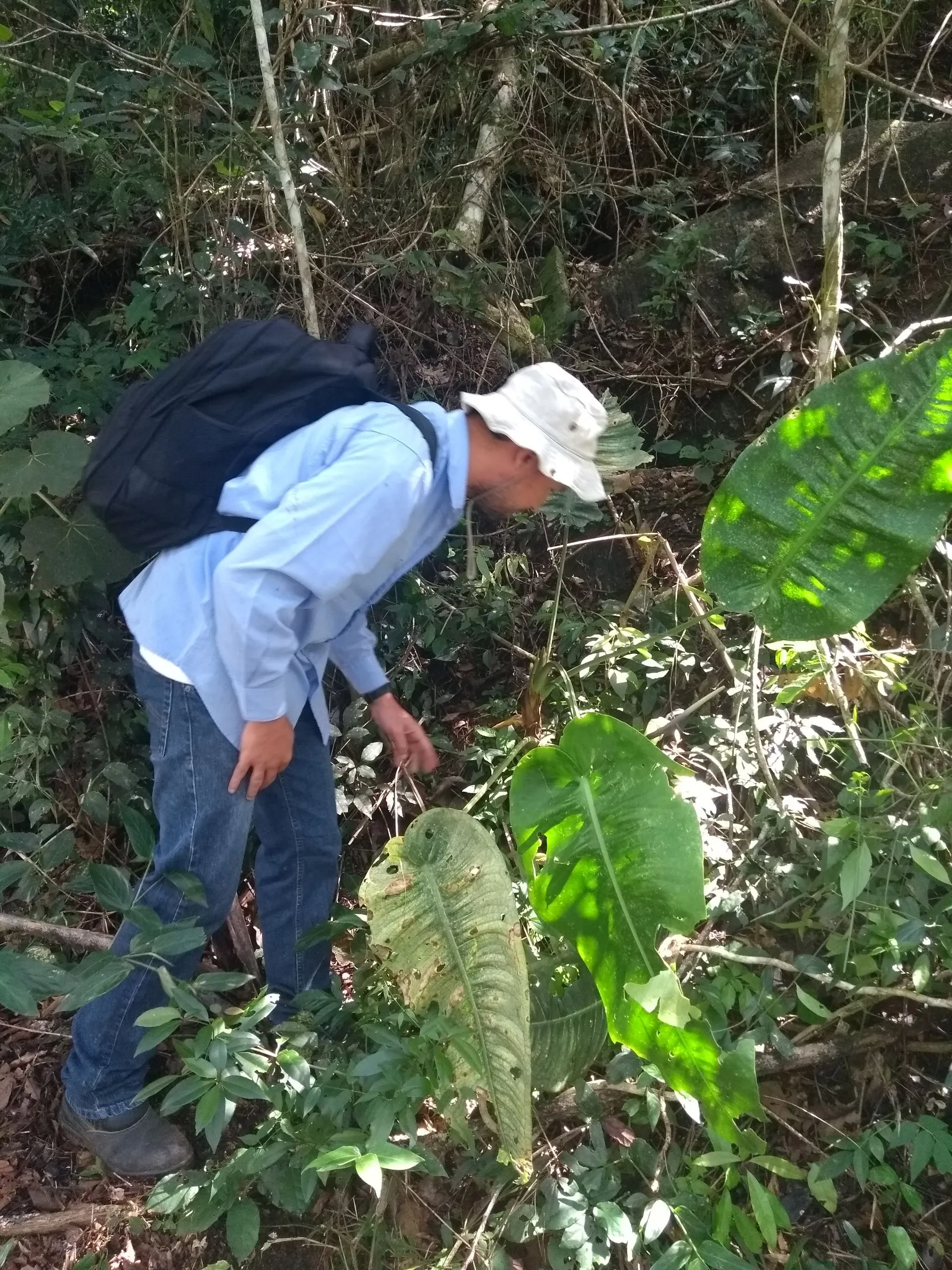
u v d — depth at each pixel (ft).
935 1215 6.04
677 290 10.64
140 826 5.95
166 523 4.99
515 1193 5.86
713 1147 6.06
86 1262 5.51
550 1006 6.08
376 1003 6.22
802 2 9.36
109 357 8.60
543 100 11.04
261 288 8.58
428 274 9.39
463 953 5.72
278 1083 5.50
